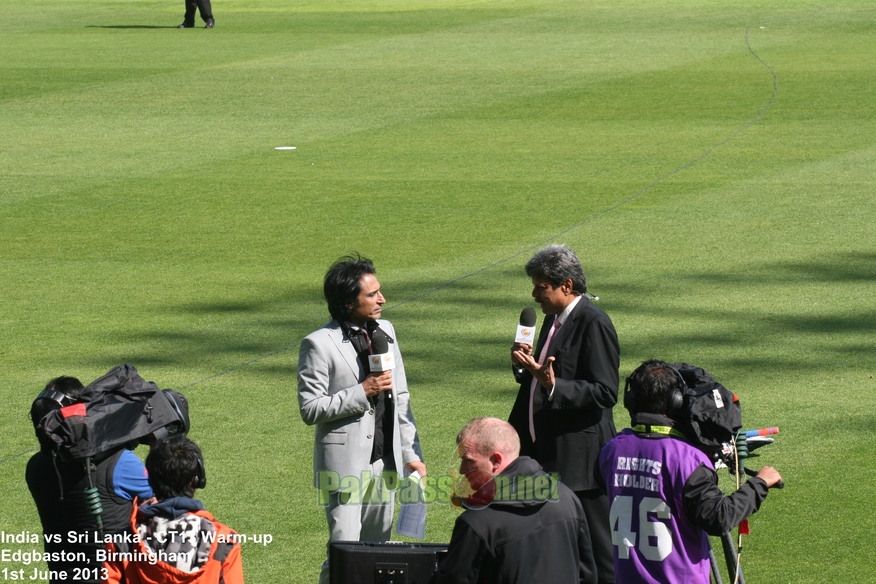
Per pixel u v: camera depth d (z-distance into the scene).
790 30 74.69
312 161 37.59
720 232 26.64
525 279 23.03
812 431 14.34
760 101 48.03
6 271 24.47
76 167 37.25
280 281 23.33
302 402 9.75
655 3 92.00
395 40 73.75
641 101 49.12
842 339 18.31
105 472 8.56
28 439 14.93
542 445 10.34
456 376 17.05
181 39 76.81
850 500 12.33
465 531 7.43
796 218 27.86
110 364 18.09
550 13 87.94
